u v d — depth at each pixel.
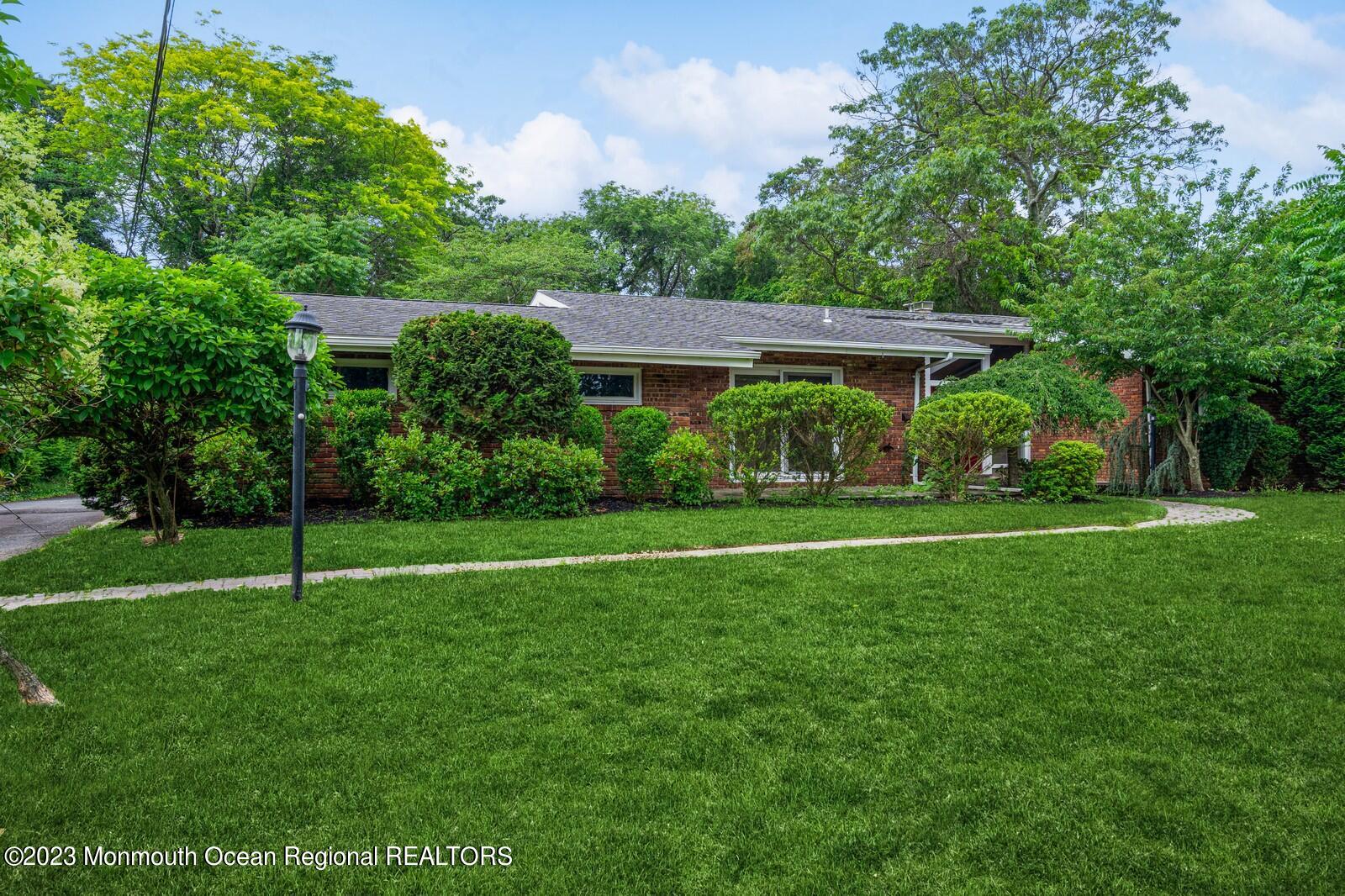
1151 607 5.25
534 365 10.45
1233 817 2.58
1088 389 12.83
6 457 4.46
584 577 6.18
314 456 11.02
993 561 6.81
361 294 24.14
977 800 2.71
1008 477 13.55
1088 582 5.99
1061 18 28.92
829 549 7.46
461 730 3.33
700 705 3.60
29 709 3.50
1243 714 3.45
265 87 26.83
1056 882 2.25
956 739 3.23
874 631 4.74
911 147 31.62
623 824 2.58
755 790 2.80
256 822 2.58
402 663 4.18
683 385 13.16
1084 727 3.33
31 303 3.43
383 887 2.23
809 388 10.98
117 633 4.71
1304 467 14.98
